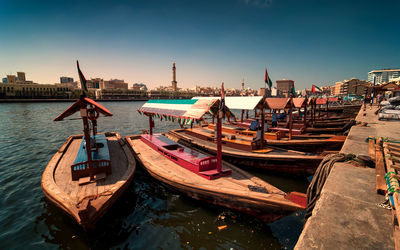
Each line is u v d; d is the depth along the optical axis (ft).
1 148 61.26
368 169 20.93
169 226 25.82
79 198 24.84
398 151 22.65
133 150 45.80
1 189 35.01
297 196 22.47
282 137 53.47
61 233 24.30
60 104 320.50
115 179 30.50
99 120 135.64
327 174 21.42
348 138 36.83
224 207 27.27
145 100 575.38
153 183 37.27
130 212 28.60
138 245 22.80
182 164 35.65
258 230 24.90
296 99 69.87
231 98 52.11
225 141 48.26
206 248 22.38
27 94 411.13
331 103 133.39
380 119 57.98
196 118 30.68
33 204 30.40
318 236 11.39
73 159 39.22
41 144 66.69
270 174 40.83
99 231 24.66
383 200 14.79
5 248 21.95
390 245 10.49
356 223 12.33
